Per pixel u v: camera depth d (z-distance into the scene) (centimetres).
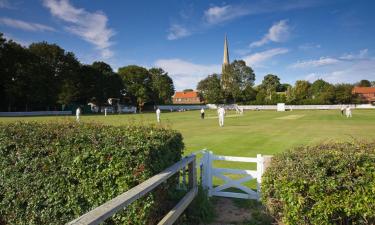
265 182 494
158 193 505
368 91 11881
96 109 8412
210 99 11206
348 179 404
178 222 573
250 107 9575
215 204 722
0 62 5591
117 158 498
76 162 525
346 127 2694
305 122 3416
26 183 568
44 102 6694
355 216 404
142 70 9512
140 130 624
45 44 6669
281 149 1473
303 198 408
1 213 597
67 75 6888
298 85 10562
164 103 11219
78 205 533
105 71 8288
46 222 561
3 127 636
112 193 504
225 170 775
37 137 573
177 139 626
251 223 594
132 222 474
